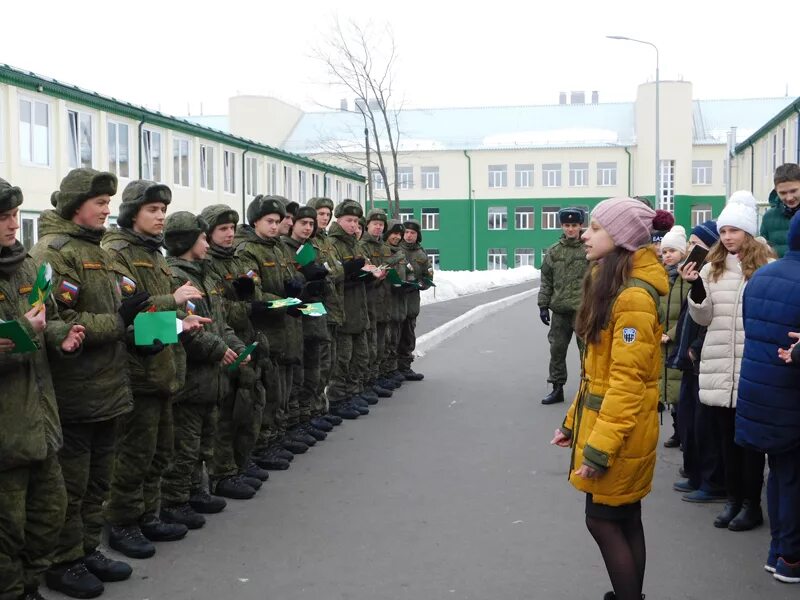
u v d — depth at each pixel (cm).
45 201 2095
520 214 6069
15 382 408
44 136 2103
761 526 598
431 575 507
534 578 503
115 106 2359
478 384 1182
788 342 483
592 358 410
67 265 465
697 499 657
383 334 1073
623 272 398
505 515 619
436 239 6144
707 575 510
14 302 416
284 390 763
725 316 578
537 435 872
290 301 676
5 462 405
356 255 965
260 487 688
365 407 984
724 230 584
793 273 489
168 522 586
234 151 3181
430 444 835
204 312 597
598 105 6412
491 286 3756
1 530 414
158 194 530
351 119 6188
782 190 726
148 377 525
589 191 6003
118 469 536
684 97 5922
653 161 5934
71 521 475
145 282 529
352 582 496
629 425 390
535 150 6022
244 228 738
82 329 436
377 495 668
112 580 496
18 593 425
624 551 405
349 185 4509
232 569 516
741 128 6194
